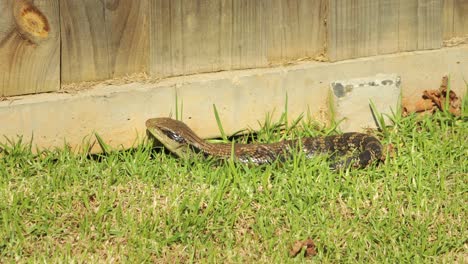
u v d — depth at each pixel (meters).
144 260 7.35
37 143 8.55
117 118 8.79
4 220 7.65
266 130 9.34
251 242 7.66
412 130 9.43
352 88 9.45
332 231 7.78
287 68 9.39
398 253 7.54
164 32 8.95
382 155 8.87
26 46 8.46
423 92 10.00
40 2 8.43
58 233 7.64
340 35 9.61
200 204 8.02
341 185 8.36
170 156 8.84
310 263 7.43
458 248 7.70
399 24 9.86
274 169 8.66
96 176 8.36
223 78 9.12
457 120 9.70
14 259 7.33
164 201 8.06
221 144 8.95
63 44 8.64
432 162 8.80
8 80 8.46
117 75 8.92
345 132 9.51
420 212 8.05
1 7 8.30
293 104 9.45
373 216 7.98
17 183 8.20
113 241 7.60
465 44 10.18
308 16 9.51
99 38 8.77
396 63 9.84
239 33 9.23
